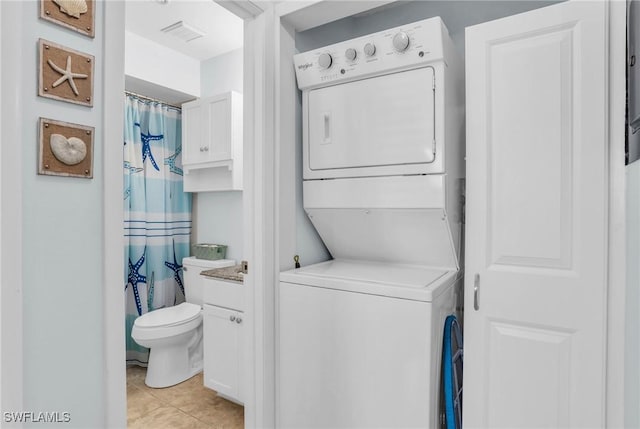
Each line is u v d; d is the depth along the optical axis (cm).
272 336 187
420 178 167
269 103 186
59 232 100
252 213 186
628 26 129
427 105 164
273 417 189
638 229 110
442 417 164
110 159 110
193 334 294
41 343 96
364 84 181
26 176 93
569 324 140
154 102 333
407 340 149
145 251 326
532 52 146
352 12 184
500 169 152
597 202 135
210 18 264
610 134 134
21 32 92
